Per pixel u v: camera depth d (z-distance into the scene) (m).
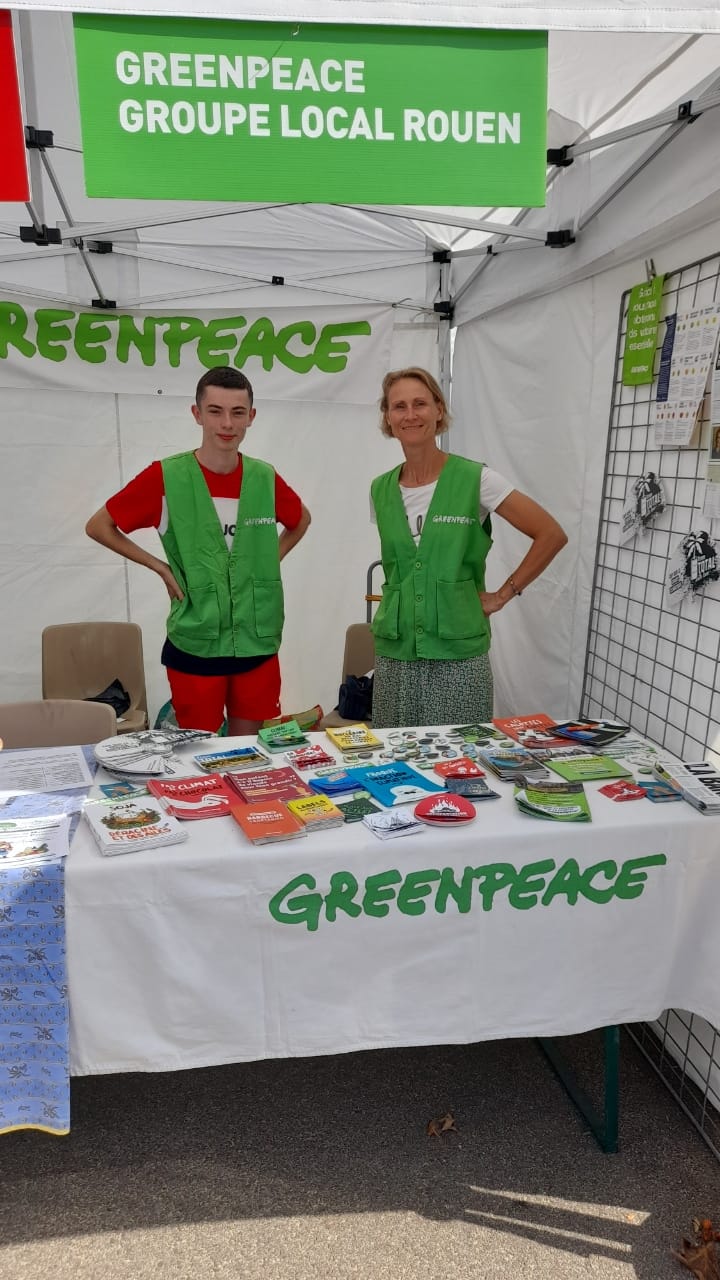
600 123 2.36
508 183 1.33
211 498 2.77
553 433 3.03
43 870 1.54
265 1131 1.99
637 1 1.25
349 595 4.42
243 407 2.63
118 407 3.97
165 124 1.26
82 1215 1.74
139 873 1.57
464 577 2.61
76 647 3.58
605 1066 1.90
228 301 3.77
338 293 3.79
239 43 1.25
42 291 3.55
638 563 2.50
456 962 1.74
